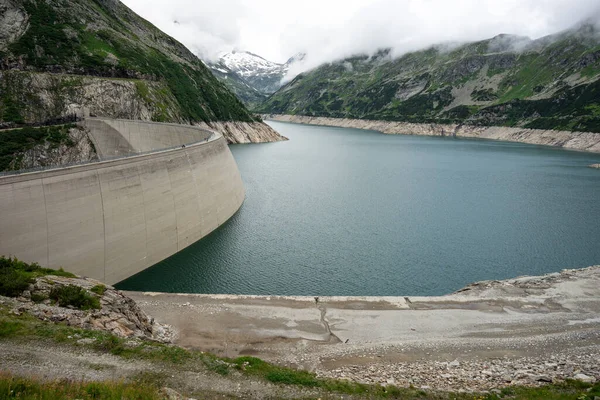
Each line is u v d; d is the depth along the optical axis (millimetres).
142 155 57625
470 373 30797
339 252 68312
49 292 31609
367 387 25922
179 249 64188
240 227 78625
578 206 100938
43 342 25078
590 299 46000
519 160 180625
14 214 41219
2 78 128125
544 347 36031
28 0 156500
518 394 25609
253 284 55531
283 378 25516
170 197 61938
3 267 34469
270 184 121438
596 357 33438
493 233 79875
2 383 18750
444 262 65375
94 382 20891
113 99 149000
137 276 55250
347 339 37062
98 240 49438
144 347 26547
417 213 93500
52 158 118938
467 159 184125
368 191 115875
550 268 63719
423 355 34594
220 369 25531
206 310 41312
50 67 143625
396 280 58531
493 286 50031
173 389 22516
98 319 30172
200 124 195750
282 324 39219
